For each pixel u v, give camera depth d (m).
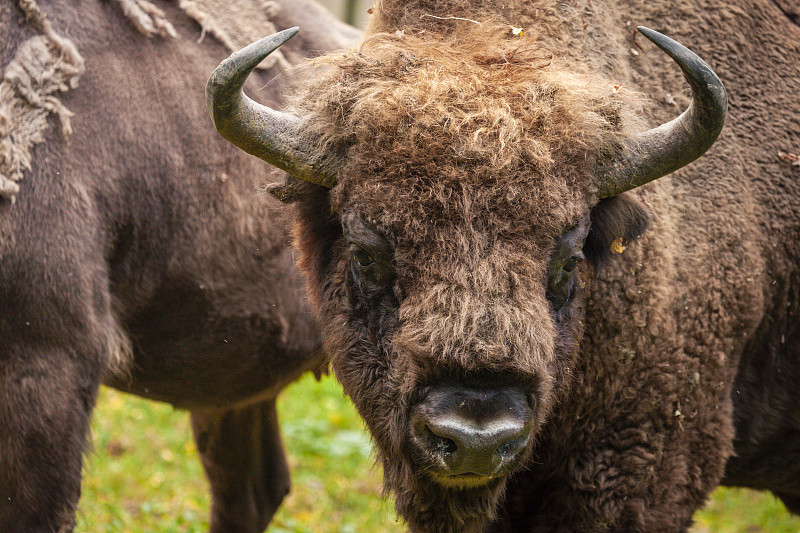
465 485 13.44
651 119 16.17
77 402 16.11
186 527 24.05
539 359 12.28
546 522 16.30
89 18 17.22
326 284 14.70
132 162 17.08
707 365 16.02
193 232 17.73
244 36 19.33
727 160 16.55
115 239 17.06
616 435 15.67
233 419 20.97
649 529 15.73
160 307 17.83
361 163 12.87
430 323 12.10
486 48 13.73
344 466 29.03
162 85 17.66
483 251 12.20
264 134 13.30
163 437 30.31
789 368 17.72
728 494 29.02
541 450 15.93
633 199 14.54
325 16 21.67
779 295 17.27
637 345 15.32
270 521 22.34
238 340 18.61
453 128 12.34
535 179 12.45
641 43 16.58
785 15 17.91
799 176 17.00
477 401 12.04
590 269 14.67
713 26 17.08
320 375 20.88
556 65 14.12
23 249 15.61
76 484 16.20
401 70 13.14
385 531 25.00
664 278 15.36
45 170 16.02
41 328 15.79
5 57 16.22
